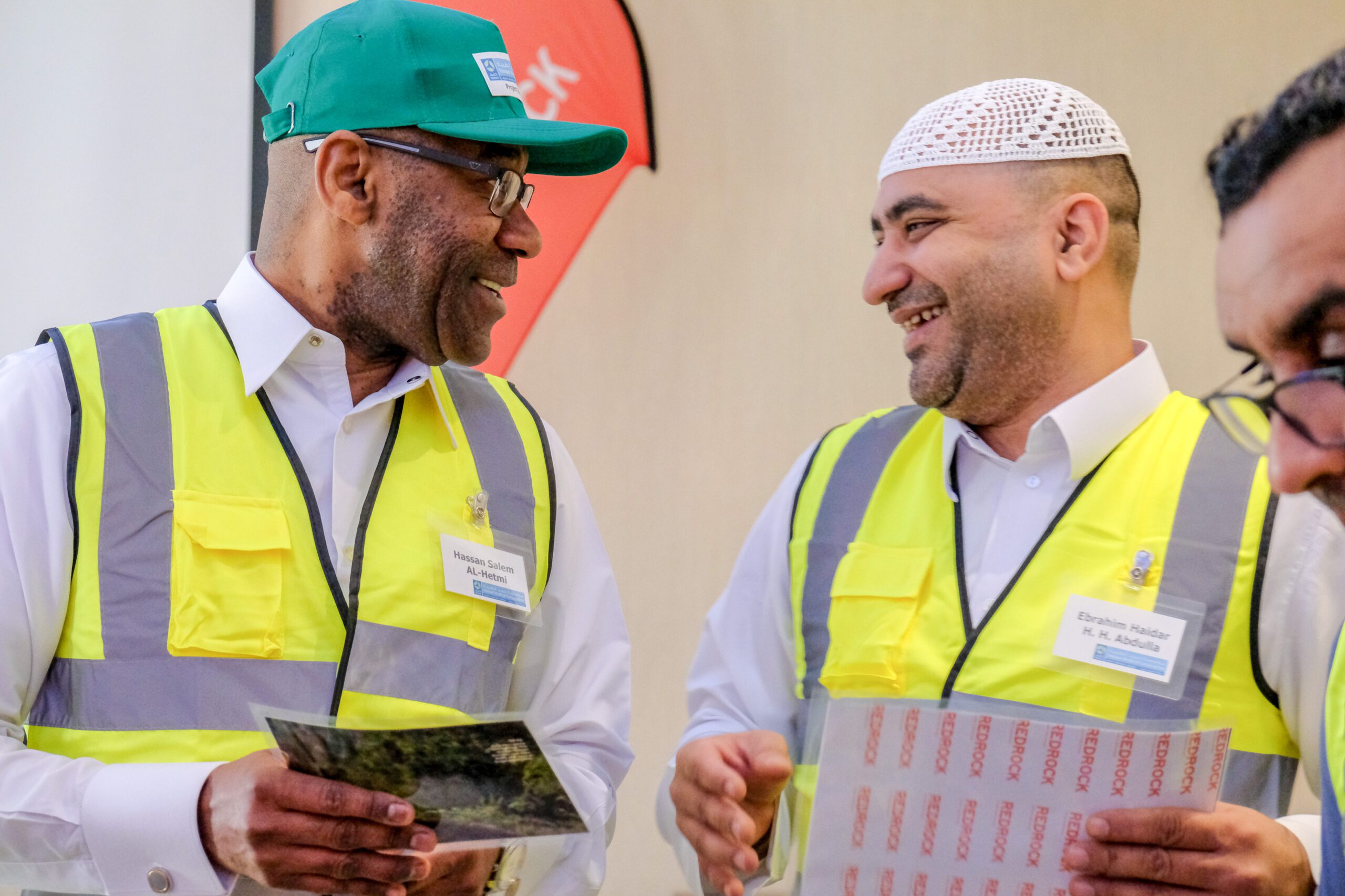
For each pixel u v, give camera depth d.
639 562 2.71
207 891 1.22
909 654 1.43
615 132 1.55
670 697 2.68
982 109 1.45
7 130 2.72
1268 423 0.67
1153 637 1.31
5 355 2.68
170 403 1.39
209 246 2.66
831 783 1.19
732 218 2.69
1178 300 2.42
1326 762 1.08
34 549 1.30
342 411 1.47
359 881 1.20
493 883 1.39
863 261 2.62
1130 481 1.41
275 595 1.35
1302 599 1.27
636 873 2.64
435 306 1.45
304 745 1.12
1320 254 0.55
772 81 2.66
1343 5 2.35
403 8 1.50
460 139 1.46
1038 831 1.12
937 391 1.47
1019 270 1.41
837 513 1.58
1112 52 2.47
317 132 1.45
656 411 2.72
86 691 1.30
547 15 2.60
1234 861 1.09
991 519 1.47
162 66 2.69
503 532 1.52
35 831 1.23
